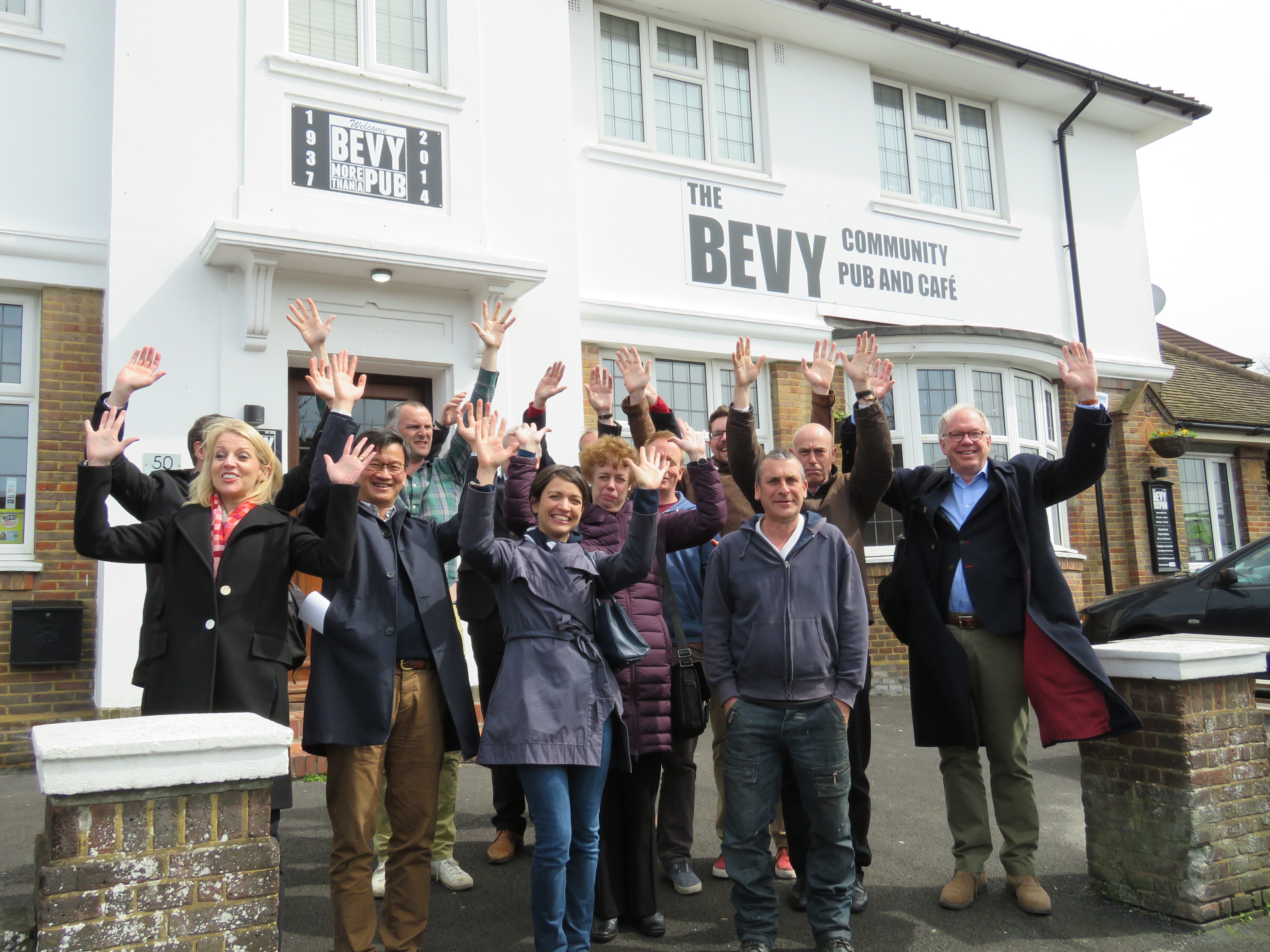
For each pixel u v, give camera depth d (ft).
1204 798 12.59
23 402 21.88
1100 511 37.58
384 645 10.60
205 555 10.07
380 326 24.07
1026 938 12.01
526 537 11.56
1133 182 41.29
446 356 24.82
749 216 31.76
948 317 35.47
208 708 9.68
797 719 11.33
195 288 21.88
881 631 30.89
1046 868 14.62
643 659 12.18
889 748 22.24
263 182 22.56
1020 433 34.76
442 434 15.58
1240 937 12.03
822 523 12.13
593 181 29.12
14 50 21.93
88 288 22.22
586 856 10.58
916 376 32.99
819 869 11.22
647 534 11.16
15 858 14.26
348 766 10.33
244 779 8.54
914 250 35.09
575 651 10.83
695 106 32.19
